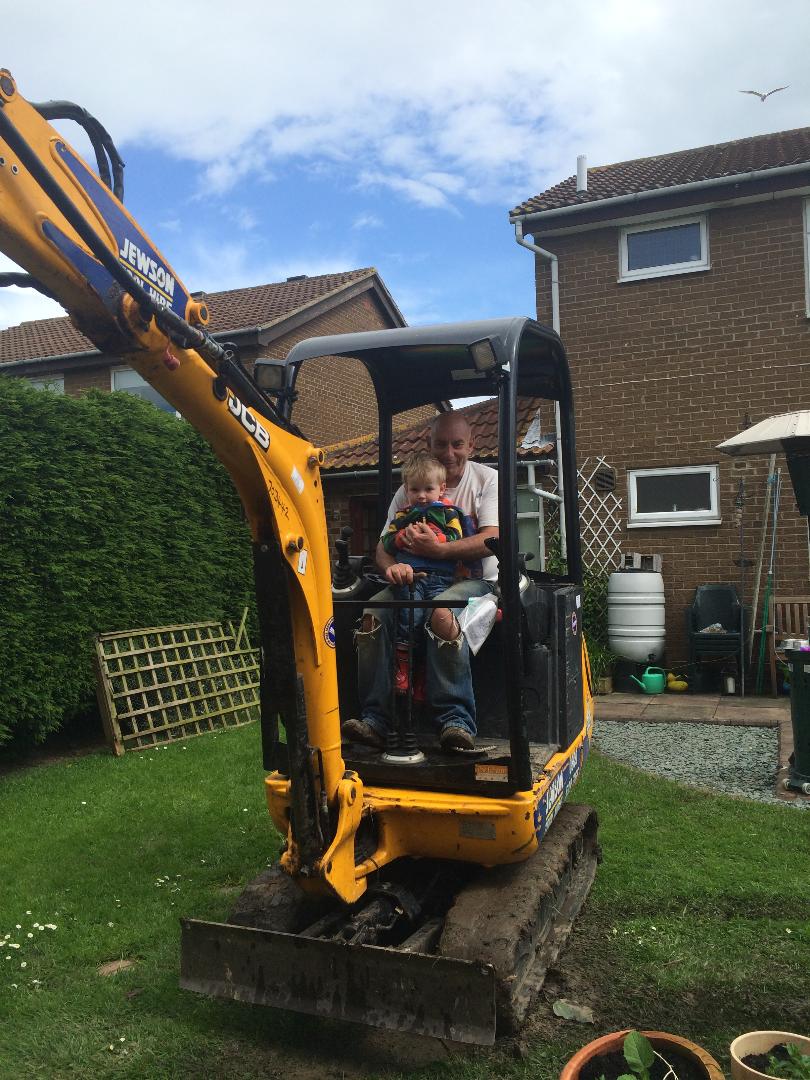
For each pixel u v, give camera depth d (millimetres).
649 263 11336
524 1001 3109
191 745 8281
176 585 9484
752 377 10727
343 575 3994
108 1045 3082
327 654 3031
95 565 8391
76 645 8148
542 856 3695
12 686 7508
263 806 6137
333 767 3043
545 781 3488
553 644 3977
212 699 9398
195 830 5582
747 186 10609
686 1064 2643
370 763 3455
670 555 10953
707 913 4199
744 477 10664
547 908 3592
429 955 2830
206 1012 3303
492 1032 2727
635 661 10594
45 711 7789
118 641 8492
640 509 11234
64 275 2070
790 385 10586
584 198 11430
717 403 10867
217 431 2627
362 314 18344
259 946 3010
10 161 1917
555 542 11352
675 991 3438
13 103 1925
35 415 7836
